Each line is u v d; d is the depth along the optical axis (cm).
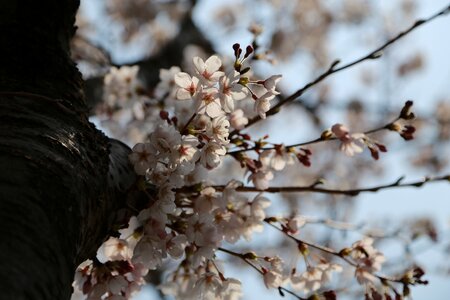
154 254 182
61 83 182
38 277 157
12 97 174
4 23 184
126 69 221
